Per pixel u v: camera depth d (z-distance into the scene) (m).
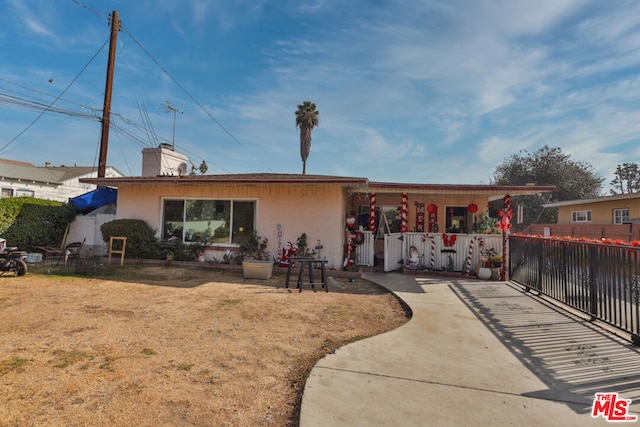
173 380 3.25
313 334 4.69
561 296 6.32
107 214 13.20
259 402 2.92
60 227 12.69
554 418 2.66
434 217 12.69
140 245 10.88
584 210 22.06
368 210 13.02
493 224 11.37
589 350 4.09
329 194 10.13
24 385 3.06
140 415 2.65
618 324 4.96
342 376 3.33
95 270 9.20
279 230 10.42
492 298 6.82
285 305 6.19
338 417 2.62
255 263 8.73
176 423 2.57
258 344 4.26
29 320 4.98
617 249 4.75
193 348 4.06
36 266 10.16
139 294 6.79
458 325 5.06
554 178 34.94
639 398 2.98
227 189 10.88
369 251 10.47
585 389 3.14
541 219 34.59
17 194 22.53
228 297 6.70
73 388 3.03
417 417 2.64
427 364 3.65
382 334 4.63
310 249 10.16
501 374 3.43
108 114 14.12
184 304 6.07
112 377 3.27
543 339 4.47
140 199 11.52
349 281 8.79
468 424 2.56
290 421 2.65
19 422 2.51
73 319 5.06
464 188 9.62
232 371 3.49
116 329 4.66
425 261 10.23
